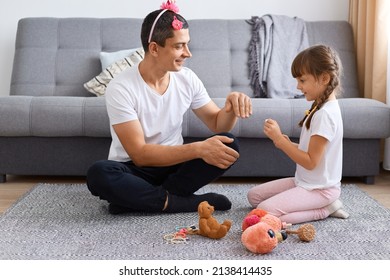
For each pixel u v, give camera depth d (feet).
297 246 6.06
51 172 9.32
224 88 11.19
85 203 7.84
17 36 11.61
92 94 11.16
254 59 11.18
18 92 11.14
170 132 7.32
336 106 6.76
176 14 6.74
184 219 7.02
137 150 6.79
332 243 6.17
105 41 11.55
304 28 11.47
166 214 7.23
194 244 6.11
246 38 11.48
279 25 11.23
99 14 12.10
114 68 10.76
